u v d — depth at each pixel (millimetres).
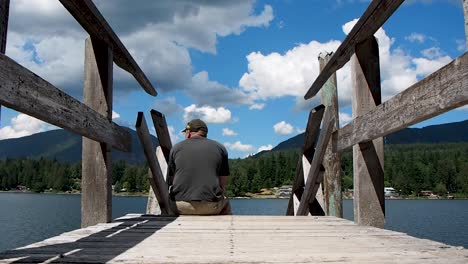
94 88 4344
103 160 4254
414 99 2922
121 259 2424
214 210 5207
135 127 5008
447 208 67500
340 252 2670
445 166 122125
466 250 2723
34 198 106875
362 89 4266
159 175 5883
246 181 118812
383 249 2777
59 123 2877
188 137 5586
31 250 2686
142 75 5414
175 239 3232
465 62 2260
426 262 2324
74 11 3645
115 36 4242
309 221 4523
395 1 3297
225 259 2443
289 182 118938
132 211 47875
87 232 3578
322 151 5289
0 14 2080
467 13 2205
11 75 2168
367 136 3857
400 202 99562
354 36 4254
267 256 2529
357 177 4191
